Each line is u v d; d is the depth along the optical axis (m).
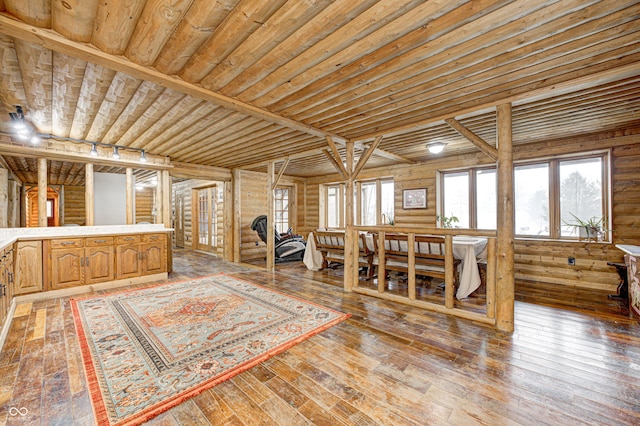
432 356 2.21
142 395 1.73
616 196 3.98
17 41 1.86
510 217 2.68
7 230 3.82
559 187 4.60
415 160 5.91
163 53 1.98
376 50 1.99
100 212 5.34
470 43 1.88
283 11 1.58
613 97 2.73
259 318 2.97
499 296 2.71
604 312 3.16
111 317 3.01
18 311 3.21
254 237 7.27
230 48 1.89
